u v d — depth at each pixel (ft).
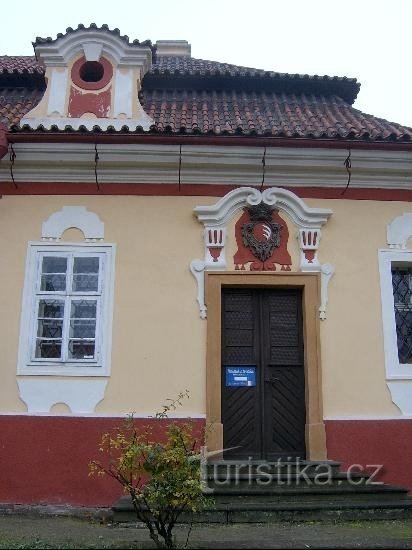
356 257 27.48
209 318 26.43
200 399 25.62
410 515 22.34
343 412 25.81
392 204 28.25
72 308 26.45
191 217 27.55
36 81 35.96
